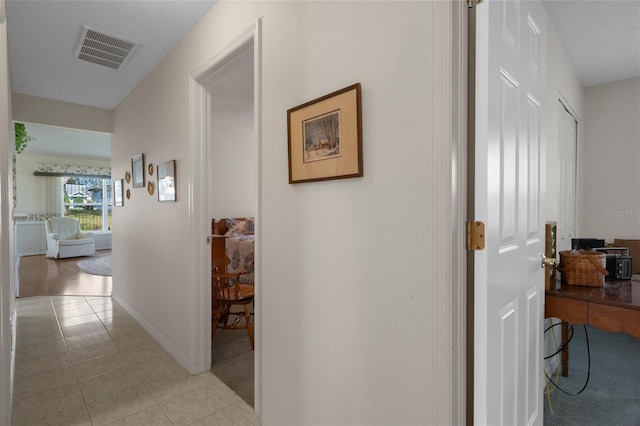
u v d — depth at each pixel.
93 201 8.66
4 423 1.39
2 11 1.38
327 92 1.23
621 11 1.99
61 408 1.84
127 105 3.40
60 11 1.98
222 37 1.84
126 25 2.14
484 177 0.95
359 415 1.13
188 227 2.23
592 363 2.34
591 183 3.29
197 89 2.18
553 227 1.79
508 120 1.11
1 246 1.33
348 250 1.16
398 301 1.01
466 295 0.96
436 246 0.91
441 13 0.89
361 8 1.10
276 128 1.48
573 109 2.79
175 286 2.43
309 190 1.31
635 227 3.09
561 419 1.72
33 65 2.70
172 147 2.45
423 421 0.95
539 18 1.40
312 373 1.31
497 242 1.02
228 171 5.43
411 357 0.98
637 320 1.35
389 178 1.02
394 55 1.00
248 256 3.71
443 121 0.89
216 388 2.05
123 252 3.62
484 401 0.96
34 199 7.60
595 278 1.64
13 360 2.38
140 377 2.18
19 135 4.01
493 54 0.98
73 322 3.20
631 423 1.69
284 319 1.44
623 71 2.90
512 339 1.15
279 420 1.48
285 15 1.42
